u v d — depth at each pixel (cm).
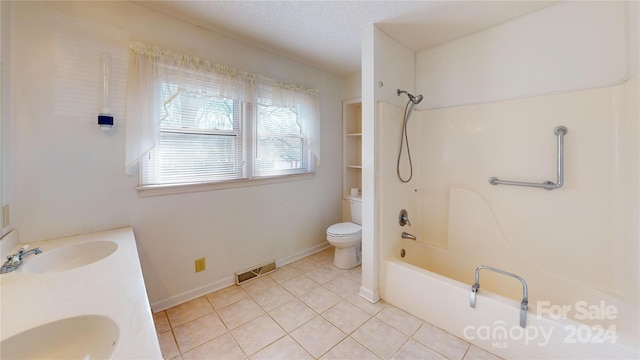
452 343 161
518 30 193
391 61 221
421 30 211
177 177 200
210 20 196
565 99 173
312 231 312
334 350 156
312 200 309
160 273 195
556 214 179
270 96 254
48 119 149
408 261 244
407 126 238
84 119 159
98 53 162
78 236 158
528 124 189
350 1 174
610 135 158
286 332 172
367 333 171
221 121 222
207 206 218
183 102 199
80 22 156
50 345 74
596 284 163
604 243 161
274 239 271
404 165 236
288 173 282
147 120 175
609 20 159
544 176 183
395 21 198
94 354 73
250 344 162
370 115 206
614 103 156
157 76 180
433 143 243
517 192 195
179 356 152
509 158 199
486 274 208
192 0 172
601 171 161
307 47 245
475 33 214
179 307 200
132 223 181
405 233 238
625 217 151
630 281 146
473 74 217
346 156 342
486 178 211
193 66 197
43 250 135
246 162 242
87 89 159
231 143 231
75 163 158
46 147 149
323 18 194
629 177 147
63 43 151
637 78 140
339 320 185
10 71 137
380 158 208
